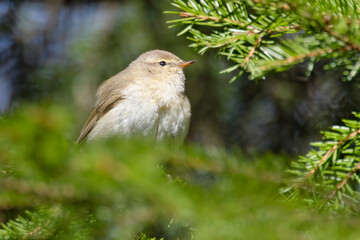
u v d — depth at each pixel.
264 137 12.52
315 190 5.25
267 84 12.57
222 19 6.52
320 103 11.68
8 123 3.26
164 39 12.65
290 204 4.09
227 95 12.77
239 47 6.28
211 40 6.45
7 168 4.36
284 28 6.11
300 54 5.32
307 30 5.29
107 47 12.46
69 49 12.38
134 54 12.56
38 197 4.39
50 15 13.02
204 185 3.99
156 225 7.85
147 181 3.71
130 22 12.54
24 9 12.78
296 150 12.10
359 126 5.80
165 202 3.78
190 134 12.88
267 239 3.82
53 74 12.28
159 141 10.81
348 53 5.26
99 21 12.70
